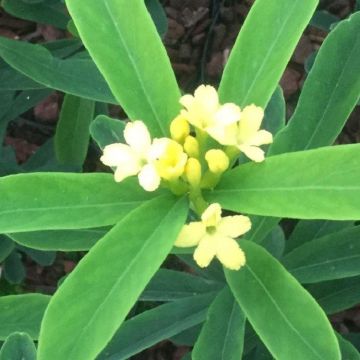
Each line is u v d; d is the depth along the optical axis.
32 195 0.17
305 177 0.16
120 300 0.16
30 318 0.21
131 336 0.22
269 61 0.18
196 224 0.17
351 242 0.22
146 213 0.17
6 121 0.33
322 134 0.20
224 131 0.17
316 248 0.22
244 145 0.17
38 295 0.21
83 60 0.27
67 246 0.21
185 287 0.24
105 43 0.18
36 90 0.33
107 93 0.26
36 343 0.23
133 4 0.18
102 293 0.16
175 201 0.17
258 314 0.18
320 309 0.17
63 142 0.31
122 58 0.18
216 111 0.17
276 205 0.16
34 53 0.27
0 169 0.31
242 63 0.18
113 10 0.18
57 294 0.16
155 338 0.22
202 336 0.20
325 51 0.19
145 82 0.18
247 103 0.18
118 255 0.16
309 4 0.18
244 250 0.18
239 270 0.18
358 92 0.20
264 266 0.18
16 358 0.19
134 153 0.17
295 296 0.18
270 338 0.17
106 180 0.17
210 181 0.17
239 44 0.18
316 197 0.16
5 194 0.17
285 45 0.18
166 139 0.16
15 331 0.21
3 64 0.30
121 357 0.22
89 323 0.16
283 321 0.18
